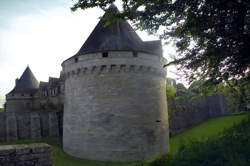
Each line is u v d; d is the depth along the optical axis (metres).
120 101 16.50
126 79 16.83
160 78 19.03
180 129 31.08
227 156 6.54
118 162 15.51
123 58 16.84
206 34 7.71
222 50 7.28
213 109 39.50
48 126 30.50
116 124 16.14
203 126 31.80
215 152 7.05
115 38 18.08
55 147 21.00
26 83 46.34
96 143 16.12
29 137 28.95
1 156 6.28
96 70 17.02
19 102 43.84
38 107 44.16
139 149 16.11
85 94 17.25
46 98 42.53
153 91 17.94
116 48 17.20
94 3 6.79
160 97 18.66
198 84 10.88
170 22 8.21
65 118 19.36
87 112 16.89
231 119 31.23
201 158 6.97
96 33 19.23
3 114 27.75
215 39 7.51
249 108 9.94
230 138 8.17
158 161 8.46
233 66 8.16
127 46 17.62
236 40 6.98
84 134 16.73
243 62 7.36
